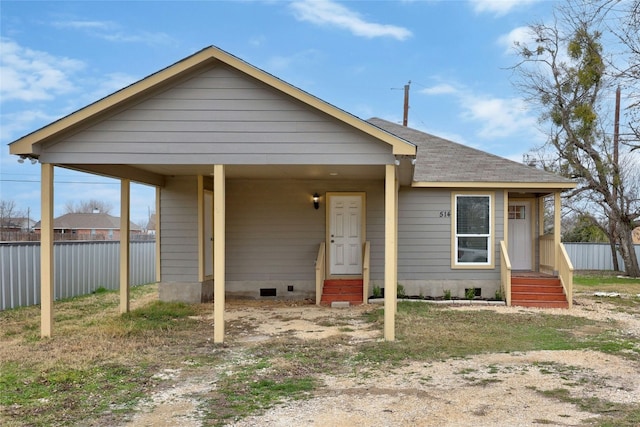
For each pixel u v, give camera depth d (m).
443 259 12.30
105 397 4.93
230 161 7.61
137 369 5.94
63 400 4.83
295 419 4.30
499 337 7.78
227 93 7.67
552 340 7.61
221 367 6.05
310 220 12.38
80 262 13.38
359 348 7.03
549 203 21.77
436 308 10.77
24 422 4.25
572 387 5.18
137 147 7.62
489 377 5.57
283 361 6.29
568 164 19.53
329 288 11.87
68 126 7.43
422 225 12.35
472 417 4.31
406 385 5.29
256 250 12.35
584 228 25.06
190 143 7.64
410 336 7.79
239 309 10.78
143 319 9.38
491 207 12.26
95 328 8.41
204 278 11.88
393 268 7.62
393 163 7.57
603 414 4.37
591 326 8.81
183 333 8.10
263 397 4.91
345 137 7.62
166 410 4.55
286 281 12.31
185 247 11.77
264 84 7.64
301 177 11.92
